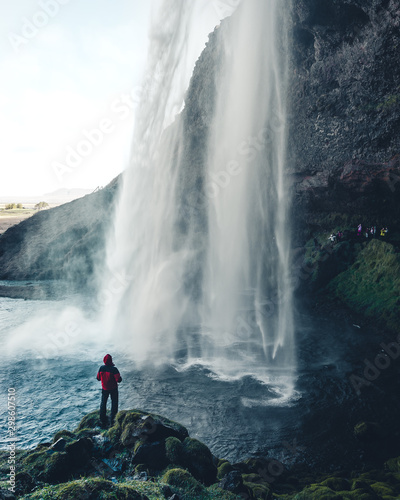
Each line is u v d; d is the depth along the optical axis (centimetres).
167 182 5053
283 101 3559
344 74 2786
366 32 2456
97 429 891
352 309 2803
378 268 2905
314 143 3297
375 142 2742
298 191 3716
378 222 3256
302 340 2364
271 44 3572
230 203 4325
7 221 9875
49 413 1538
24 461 716
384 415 1492
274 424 1441
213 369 1981
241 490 708
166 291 3575
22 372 1973
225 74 4269
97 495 502
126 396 1684
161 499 575
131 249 4859
